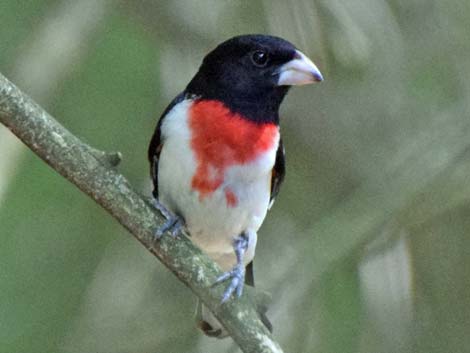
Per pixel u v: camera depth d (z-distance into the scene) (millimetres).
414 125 11281
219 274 7262
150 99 11289
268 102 8328
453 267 10992
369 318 10016
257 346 7117
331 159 11430
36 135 7188
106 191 7234
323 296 10023
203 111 8211
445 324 10828
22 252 11258
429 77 11383
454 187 10422
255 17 10953
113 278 11078
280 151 8641
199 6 11000
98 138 11281
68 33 10555
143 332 10867
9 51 11125
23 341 11031
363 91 11344
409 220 10266
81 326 10906
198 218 8375
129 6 11078
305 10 10211
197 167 8180
